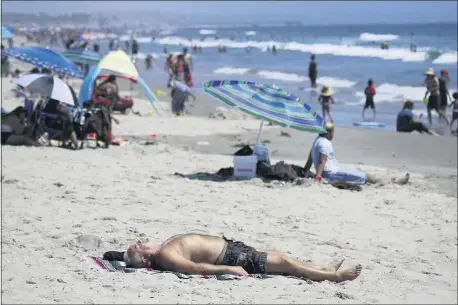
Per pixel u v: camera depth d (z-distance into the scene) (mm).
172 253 10695
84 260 11305
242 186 19375
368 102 42812
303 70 89500
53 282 9977
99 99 32719
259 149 20828
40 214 14688
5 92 41750
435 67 89625
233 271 10617
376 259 13391
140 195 17328
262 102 20156
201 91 56375
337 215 16766
